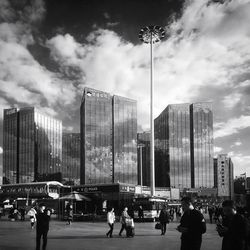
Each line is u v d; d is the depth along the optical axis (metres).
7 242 18.55
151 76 56.09
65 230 28.23
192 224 6.93
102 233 25.09
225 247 6.41
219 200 190.75
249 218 8.70
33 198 67.25
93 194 52.38
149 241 19.38
